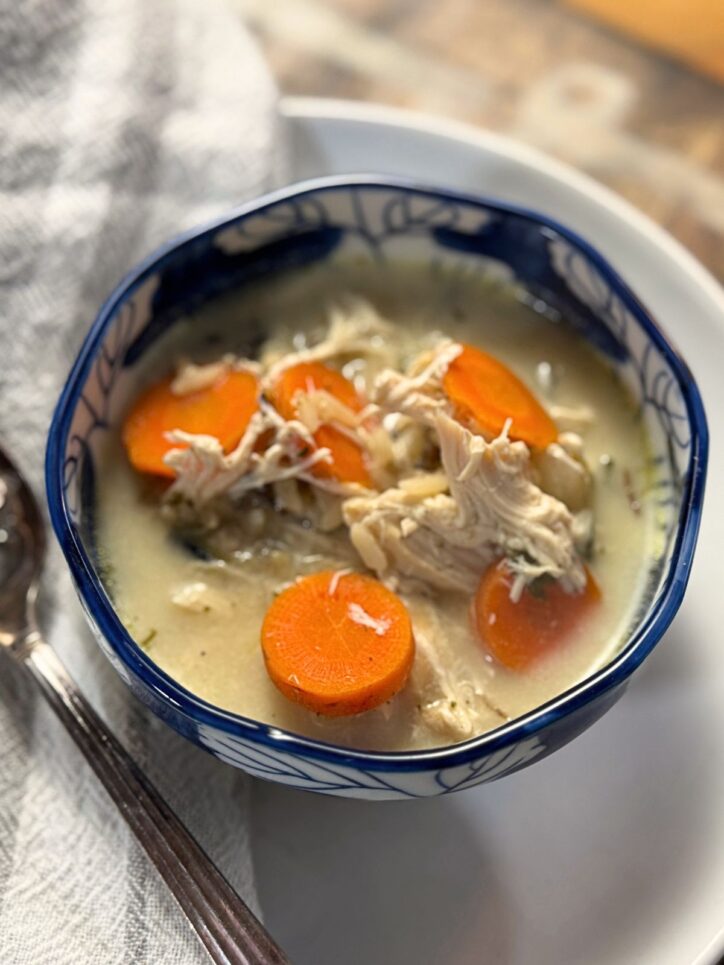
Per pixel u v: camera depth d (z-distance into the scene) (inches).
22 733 7.0
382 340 8.2
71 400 7.0
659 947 6.2
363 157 9.4
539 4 11.7
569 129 10.9
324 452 7.1
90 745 6.8
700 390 8.3
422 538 7.0
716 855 6.5
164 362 8.0
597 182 10.5
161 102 9.3
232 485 7.2
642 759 6.9
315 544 7.2
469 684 6.8
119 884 6.5
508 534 6.9
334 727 6.5
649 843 6.6
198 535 7.3
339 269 8.5
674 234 10.2
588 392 7.9
